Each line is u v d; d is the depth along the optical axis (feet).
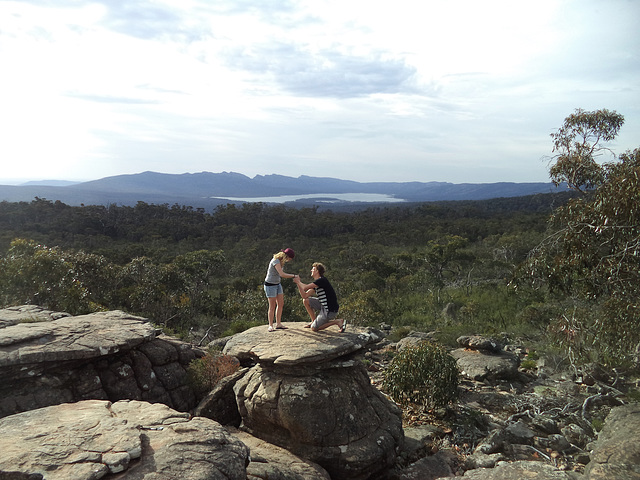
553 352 42.70
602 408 29.55
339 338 24.76
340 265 192.44
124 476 12.68
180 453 14.14
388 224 334.85
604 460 17.78
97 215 327.26
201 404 26.32
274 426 23.00
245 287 132.46
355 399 23.72
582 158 39.19
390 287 116.78
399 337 59.26
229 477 13.82
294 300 86.07
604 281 27.91
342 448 21.62
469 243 211.20
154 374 26.99
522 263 35.42
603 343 28.02
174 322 88.99
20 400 21.47
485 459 22.67
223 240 300.40
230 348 25.35
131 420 16.34
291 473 18.95
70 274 59.67
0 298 53.42
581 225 28.60
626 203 24.56
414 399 32.01
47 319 28.50
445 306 81.66
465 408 31.53
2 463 12.33
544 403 31.40
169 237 297.33
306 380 22.90
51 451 13.19
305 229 337.93
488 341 42.42
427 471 22.39
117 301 86.63
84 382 23.70
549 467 18.35
